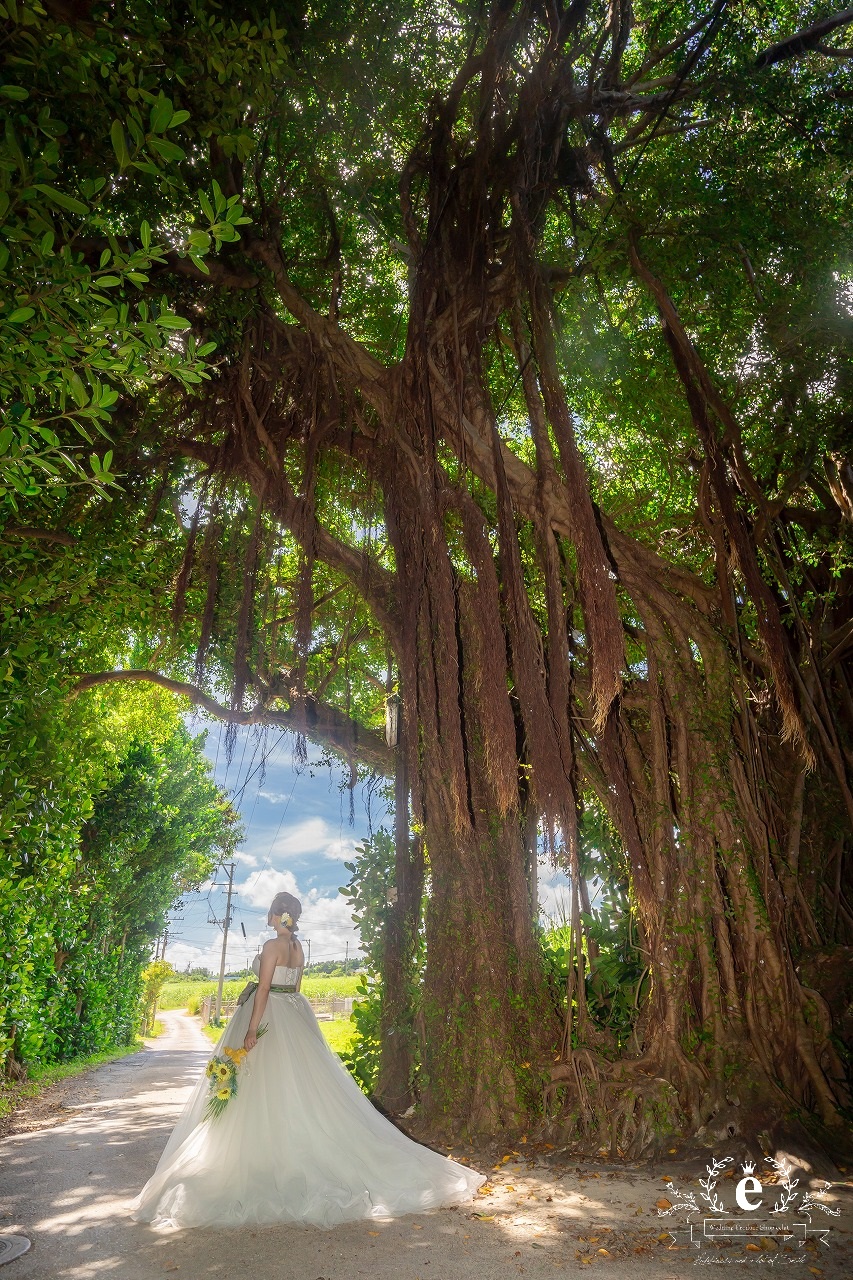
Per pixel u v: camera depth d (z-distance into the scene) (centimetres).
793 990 584
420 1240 357
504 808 546
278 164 770
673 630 670
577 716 682
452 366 661
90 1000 1727
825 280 741
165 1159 425
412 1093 675
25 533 730
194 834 2338
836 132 722
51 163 324
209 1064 429
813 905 698
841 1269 323
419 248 686
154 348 325
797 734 570
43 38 402
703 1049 572
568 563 721
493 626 588
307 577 681
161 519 930
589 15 701
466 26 752
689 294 754
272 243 725
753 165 737
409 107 775
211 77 529
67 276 312
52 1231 379
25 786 695
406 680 639
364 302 938
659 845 620
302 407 740
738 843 608
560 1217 393
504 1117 577
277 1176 398
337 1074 451
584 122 666
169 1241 357
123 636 1019
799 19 765
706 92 699
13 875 868
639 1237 364
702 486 695
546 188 630
